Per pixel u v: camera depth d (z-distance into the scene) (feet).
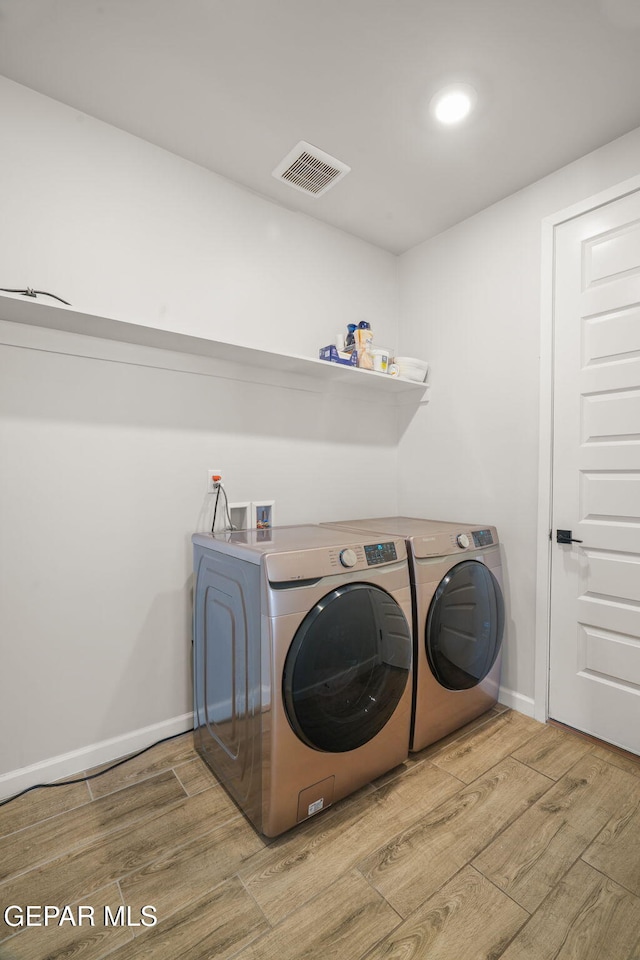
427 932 3.64
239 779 4.96
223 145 6.24
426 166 6.59
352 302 8.55
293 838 4.58
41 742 5.43
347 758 4.95
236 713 5.01
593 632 6.32
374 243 8.85
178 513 6.49
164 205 6.33
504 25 4.44
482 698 6.77
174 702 6.46
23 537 5.31
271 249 7.43
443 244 8.39
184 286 6.51
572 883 4.05
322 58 4.85
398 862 4.29
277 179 6.97
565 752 6.00
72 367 5.61
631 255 5.90
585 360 6.37
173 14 4.36
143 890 4.00
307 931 3.65
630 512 5.94
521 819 4.81
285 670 4.36
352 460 8.61
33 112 5.33
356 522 8.05
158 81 5.16
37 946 3.54
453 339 8.18
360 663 4.96
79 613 5.69
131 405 6.07
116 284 5.93
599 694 6.25
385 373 7.97
